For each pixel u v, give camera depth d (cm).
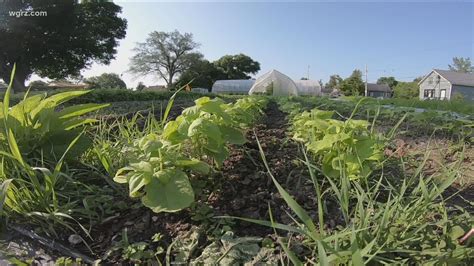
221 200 164
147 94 1345
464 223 122
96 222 150
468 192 177
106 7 3484
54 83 4416
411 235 111
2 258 127
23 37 2744
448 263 101
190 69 5744
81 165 203
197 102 196
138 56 5578
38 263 126
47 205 151
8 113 186
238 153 234
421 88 4516
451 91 3994
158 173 142
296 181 186
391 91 6200
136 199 166
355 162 159
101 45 3425
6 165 170
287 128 346
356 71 5544
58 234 142
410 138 333
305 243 123
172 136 181
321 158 205
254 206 158
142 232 142
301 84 3969
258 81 3083
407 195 163
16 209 149
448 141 312
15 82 2891
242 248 121
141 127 357
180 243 130
